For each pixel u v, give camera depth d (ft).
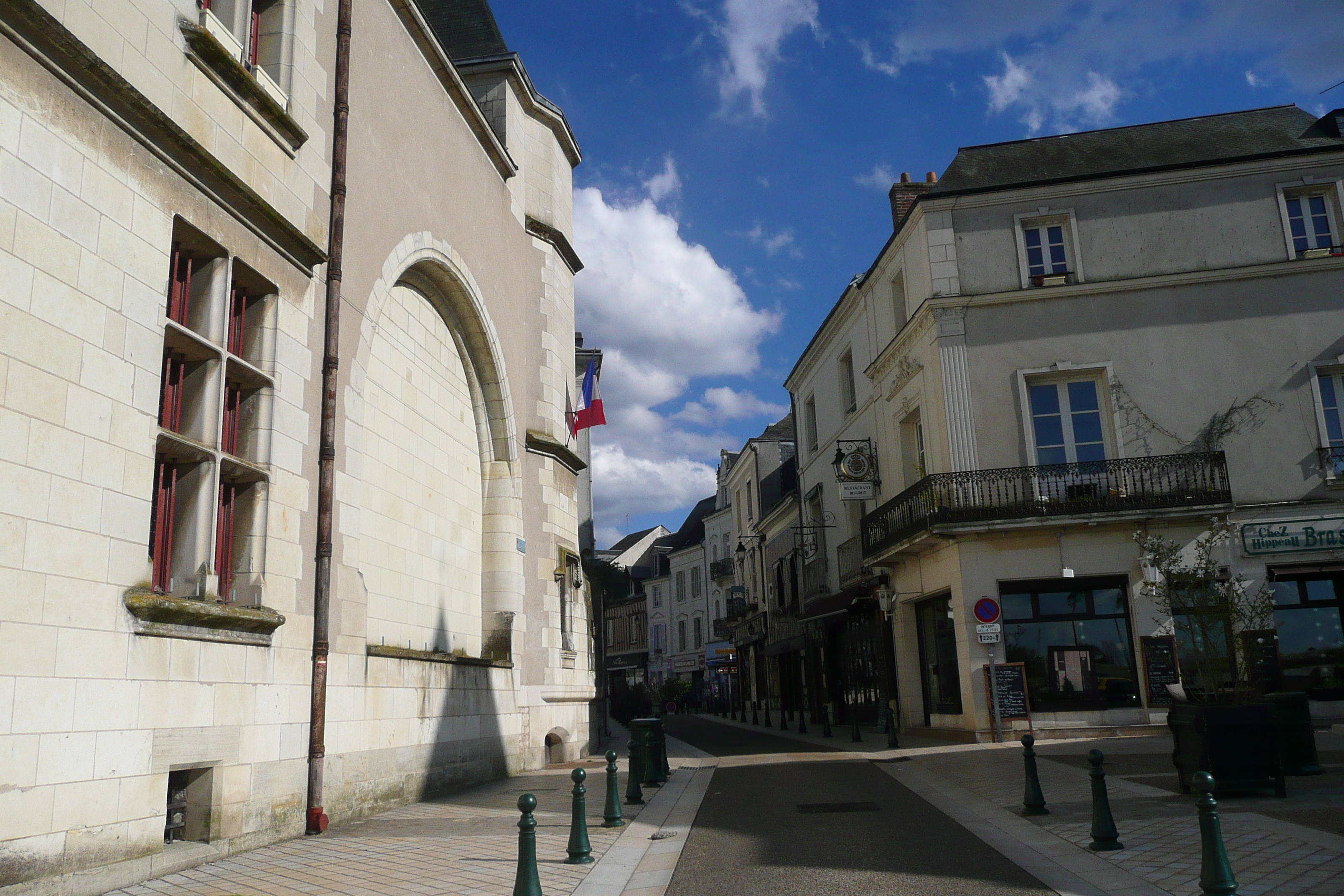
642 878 22.17
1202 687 51.62
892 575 71.46
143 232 22.17
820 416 93.40
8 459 18.20
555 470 55.88
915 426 70.38
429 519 42.60
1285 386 60.18
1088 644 57.98
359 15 35.19
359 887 20.70
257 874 22.08
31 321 18.88
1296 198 63.16
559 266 59.41
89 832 19.54
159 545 23.75
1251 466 59.41
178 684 22.56
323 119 31.81
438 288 44.27
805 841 26.18
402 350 40.37
